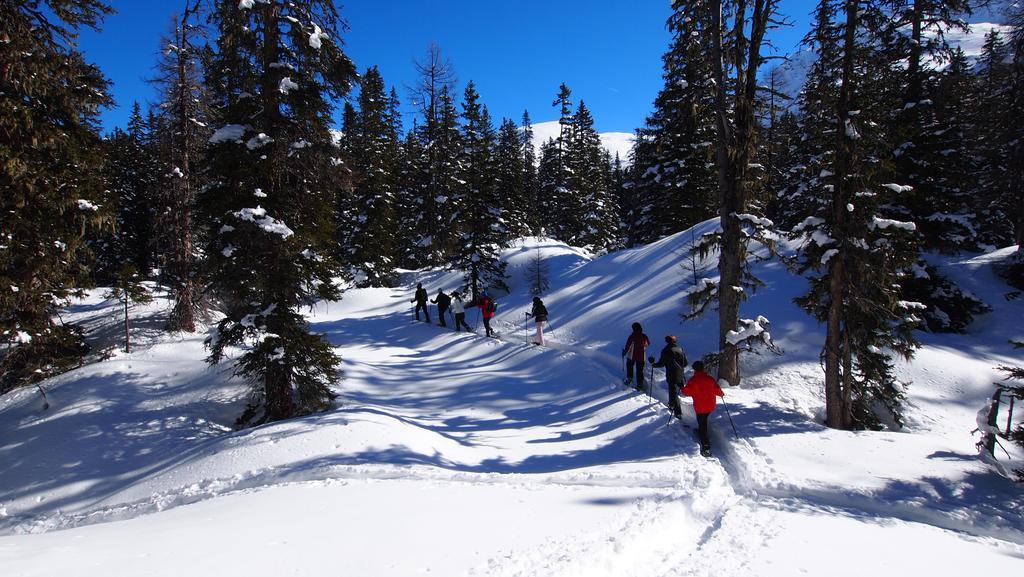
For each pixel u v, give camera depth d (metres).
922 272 14.30
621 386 11.97
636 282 19.72
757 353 13.06
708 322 15.04
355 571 3.66
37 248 10.79
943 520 5.68
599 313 18.45
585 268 24.39
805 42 9.16
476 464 7.98
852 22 8.66
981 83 15.41
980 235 20.83
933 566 4.16
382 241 32.81
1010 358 12.83
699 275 17.50
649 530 4.78
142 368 14.23
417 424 10.32
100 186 11.88
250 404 12.55
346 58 10.94
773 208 24.09
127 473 9.97
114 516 7.63
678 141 24.44
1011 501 6.09
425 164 29.72
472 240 24.33
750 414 9.73
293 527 4.73
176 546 4.10
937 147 15.23
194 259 18.36
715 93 11.35
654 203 26.86
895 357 12.52
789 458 7.60
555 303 21.61
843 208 9.27
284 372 11.23
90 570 3.39
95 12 11.41
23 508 8.96
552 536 4.53
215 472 8.20
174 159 17.81
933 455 7.65
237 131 10.22
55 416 11.84
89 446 10.77
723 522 5.29
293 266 10.99
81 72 11.54
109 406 12.27
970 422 10.37
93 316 22.50
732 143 10.61
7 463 10.33
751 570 4.02
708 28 10.70
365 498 5.93
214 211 10.79
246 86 10.39
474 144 30.47
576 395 12.16
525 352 16.05
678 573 4.05
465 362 16.53
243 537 4.39
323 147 11.02
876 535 4.91
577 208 39.53
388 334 21.28
